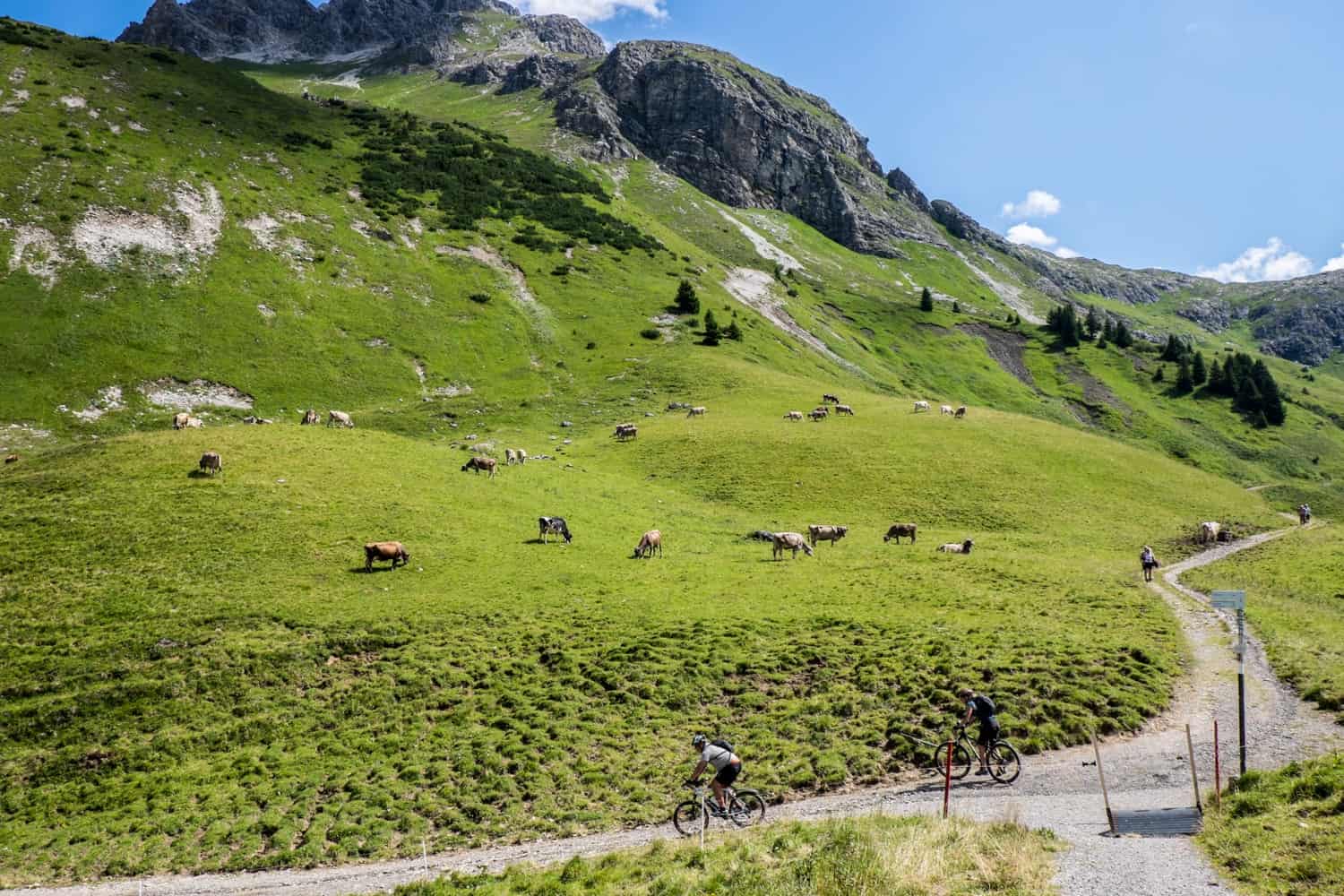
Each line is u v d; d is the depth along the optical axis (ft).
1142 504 256.73
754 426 306.96
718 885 51.19
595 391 373.40
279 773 89.25
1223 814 57.00
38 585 128.06
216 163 467.11
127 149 439.22
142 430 284.82
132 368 314.14
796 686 101.71
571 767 86.94
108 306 337.11
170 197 413.59
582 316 454.40
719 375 387.34
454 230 504.43
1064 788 71.61
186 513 155.12
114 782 89.35
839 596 138.62
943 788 74.64
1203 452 520.42
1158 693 94.07
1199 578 170.50
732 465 266.57
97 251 360.28
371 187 520.01
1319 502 310.24
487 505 187.01
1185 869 48.67
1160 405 601.21
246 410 313.94
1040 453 291.38
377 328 390.63
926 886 47.11
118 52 574.97
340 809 81.56
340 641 117.08
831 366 495.82
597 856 64.54
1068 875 48.19
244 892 68.49
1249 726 84.33
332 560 145.07
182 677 107.14
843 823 60.23
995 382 605.31
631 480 250.16
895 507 236.63
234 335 352.08
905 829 57.11
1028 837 55.21
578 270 507.30
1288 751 76.69
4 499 158.51
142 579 131.64
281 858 73.77
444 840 75.20
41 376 296.71
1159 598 147.54
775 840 58.65
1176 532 230.89
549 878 58.85
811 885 48.08
